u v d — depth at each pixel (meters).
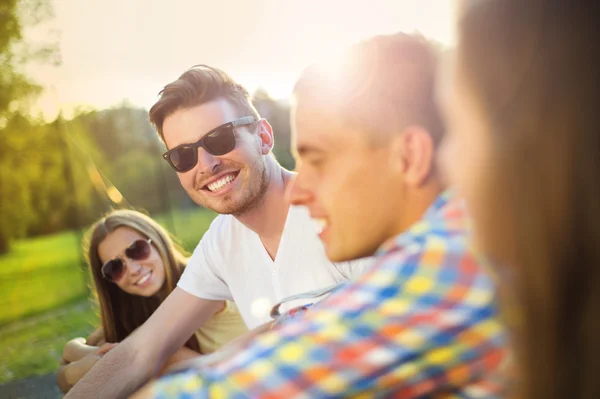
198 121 1.64
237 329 2.15
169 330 1.72
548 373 0.40
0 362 3.83
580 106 0.39
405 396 0.52
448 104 0.47
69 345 2.55
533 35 0.41
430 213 0.56
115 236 2.46
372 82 0.57
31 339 4.20
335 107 0.58
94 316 4.54
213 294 1.80
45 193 6.84
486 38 0.43
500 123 0.41
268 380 0.52
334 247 0.62
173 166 1.70
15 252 6.73
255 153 1.67
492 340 0.49
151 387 0.59
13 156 6.93
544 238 0.40
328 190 0.60
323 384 0.51
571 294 0.39
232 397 0.53
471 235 0.46
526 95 0.40
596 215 0.38
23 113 6.96
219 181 1.65
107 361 1.60
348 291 0.55
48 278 5.56
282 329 0.56
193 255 1.81
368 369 0.50
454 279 0.50
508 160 0.41
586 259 0.39
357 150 0.58
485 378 0.51
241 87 1.74
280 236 1.66
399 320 0.50
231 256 1.73
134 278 2.48
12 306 4.88
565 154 0.39
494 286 0.47
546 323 0.40
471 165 0.43
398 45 0.59
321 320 0.53
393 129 0.57
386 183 0.58
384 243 0.60
